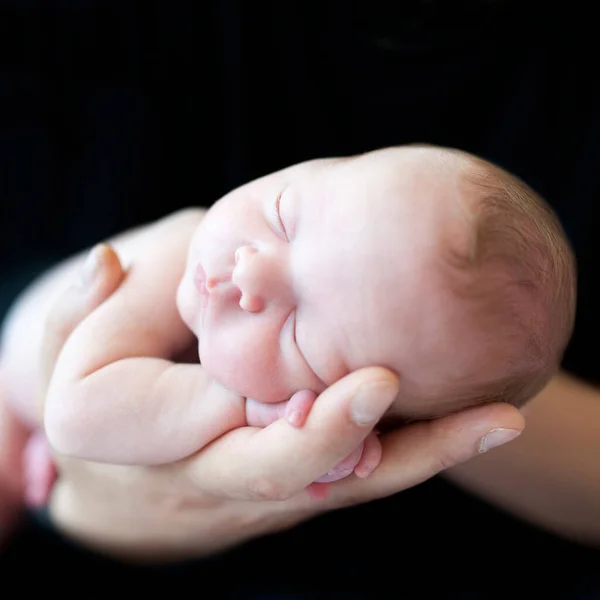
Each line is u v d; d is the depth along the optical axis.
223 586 0.48
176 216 0.48
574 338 0.53
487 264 0.34
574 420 0.49
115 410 0.39
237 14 0.54
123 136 0.57
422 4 0.53
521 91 0.54
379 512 0.52
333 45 0.55
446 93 0.54
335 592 0.47
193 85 0.57
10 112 0.58
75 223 0.58
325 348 0.35
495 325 0.35
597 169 0.52
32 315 0.50
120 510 0.45
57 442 0.39
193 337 0.43
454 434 0.36
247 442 0.37
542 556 0.51
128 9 0.56
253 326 0.36
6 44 0.57
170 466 0.40
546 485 0.49
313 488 0.38
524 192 0.38
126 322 0.41
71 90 0.58
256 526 0.44
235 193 0.40
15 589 0.47
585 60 0.53
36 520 0.50
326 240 0.35
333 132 0.56
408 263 0.34
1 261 0.59
